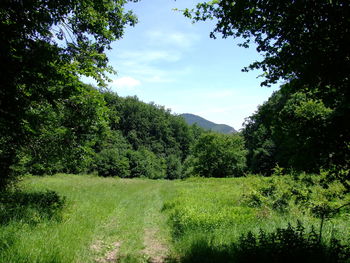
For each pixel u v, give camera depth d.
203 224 7.97
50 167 12.53
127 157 69.06
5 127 5.75
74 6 6.69
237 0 4.13
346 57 3.45
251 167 48.12
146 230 8.93
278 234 5.75
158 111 105.69
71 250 5.82
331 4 3.47
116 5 8.95
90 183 24.05
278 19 4.11
